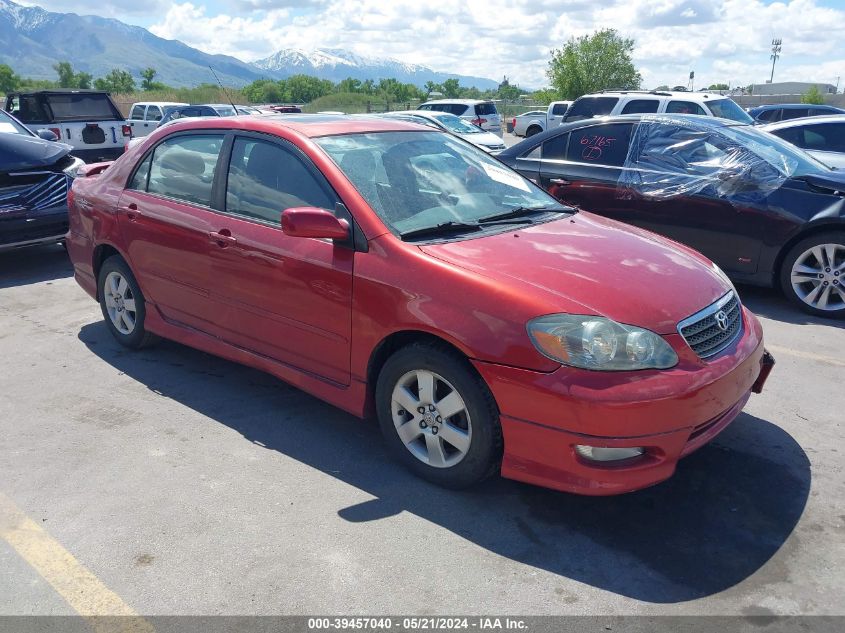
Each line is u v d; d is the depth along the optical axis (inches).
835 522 121.1
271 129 156.7
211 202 164.9
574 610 100.7
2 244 275.6
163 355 199.3
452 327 119.8
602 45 1446.9
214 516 123.1
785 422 157.8
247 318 157.6
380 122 170.7
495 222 148.7
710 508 125.5
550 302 116.0
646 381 111.4
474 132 677.9
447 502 127.3
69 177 296.5
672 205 255.9
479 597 103.3
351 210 137.5
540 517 122.9
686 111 493.4
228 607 101.6
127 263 188.7
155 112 839.7
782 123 417.7
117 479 135.3
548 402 112.0
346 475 136.6
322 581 106.7
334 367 142.3
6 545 116.1
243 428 156.0
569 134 287.4
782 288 241.1
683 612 100.2
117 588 105.8
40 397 172.2
